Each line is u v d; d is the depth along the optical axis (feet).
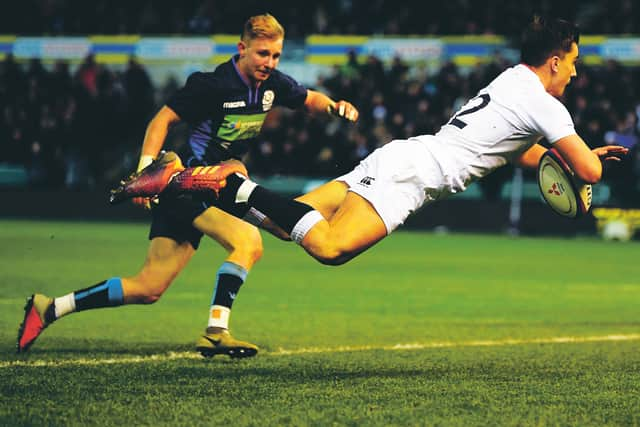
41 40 224.33
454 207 189.16
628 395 44.29
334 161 189.98
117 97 200.64
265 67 52.80
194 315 77.25
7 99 204.74
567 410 40.75
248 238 53.26
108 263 117.19
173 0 226.17
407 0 213.05
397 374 50.01
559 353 59.36
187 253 54.60
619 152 50.01
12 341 60.95
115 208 199.93
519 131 49.47
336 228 48.29
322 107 56.24
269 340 64.49
